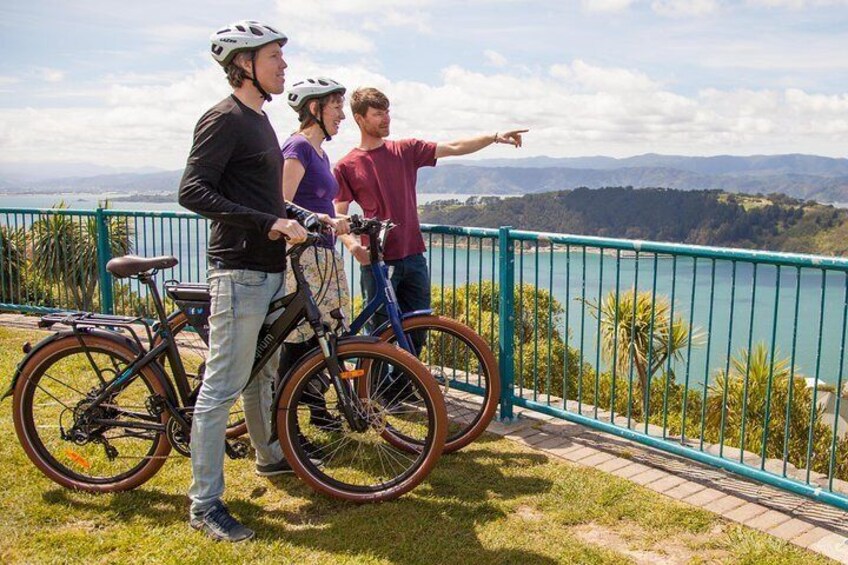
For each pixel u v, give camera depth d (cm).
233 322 288
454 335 382
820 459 883
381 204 419
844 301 294
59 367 462
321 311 373
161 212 657
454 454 382
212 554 273
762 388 891
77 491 327
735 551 279
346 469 357
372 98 408
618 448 395
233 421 385
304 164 363
